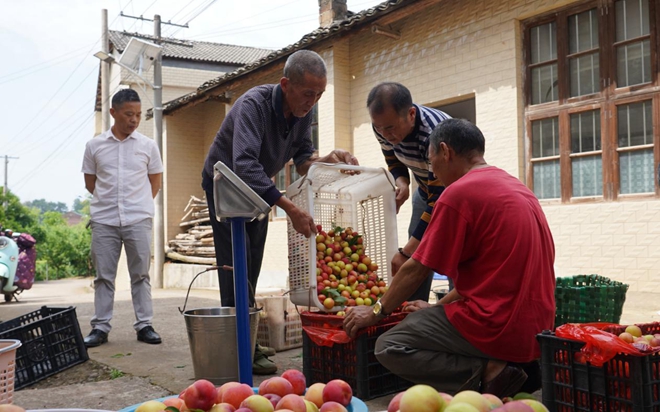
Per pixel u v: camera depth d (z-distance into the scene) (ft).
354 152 36.35
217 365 11.71
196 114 57.00
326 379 11.68
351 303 12.02
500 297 8.91
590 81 25.75
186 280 47.34
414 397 5.10
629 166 24.49
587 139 25.82
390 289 9.73
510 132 27.96
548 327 9.12
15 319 14.23
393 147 13.01
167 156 55.31
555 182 26.86
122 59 49.11
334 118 36.01
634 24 24.31
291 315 16.25
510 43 28.04
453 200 9.09
